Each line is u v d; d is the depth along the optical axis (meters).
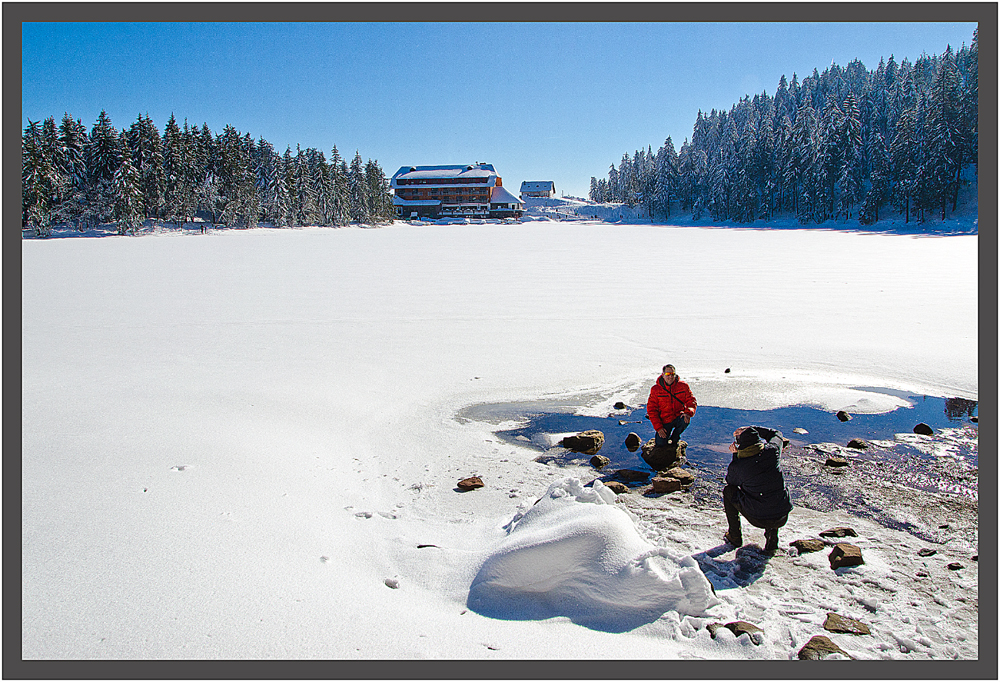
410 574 3.92
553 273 26.94
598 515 3.83
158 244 51.59
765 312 15.38
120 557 3.83
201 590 3.49
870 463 6.00
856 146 85.19
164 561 3.80
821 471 5.84
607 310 16.23
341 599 3.52
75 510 4.48
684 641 3.17
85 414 7.20
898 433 6.88
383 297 19.38
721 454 6.42
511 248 46.62
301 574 3.78
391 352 11.48
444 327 14.11
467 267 30.47
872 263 28.91
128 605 3.31
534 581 3.55
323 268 30.03
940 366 9.69
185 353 11.34
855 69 136.12
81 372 9.71
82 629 3.08
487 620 3.38
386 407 8.08
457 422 7.51
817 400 8.20
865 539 4.46
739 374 9.66
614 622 3.33
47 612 3.22
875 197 76.12
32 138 64.00
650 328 13.61
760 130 103.75
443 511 4.99
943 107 69.94
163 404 7.76
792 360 10.45
